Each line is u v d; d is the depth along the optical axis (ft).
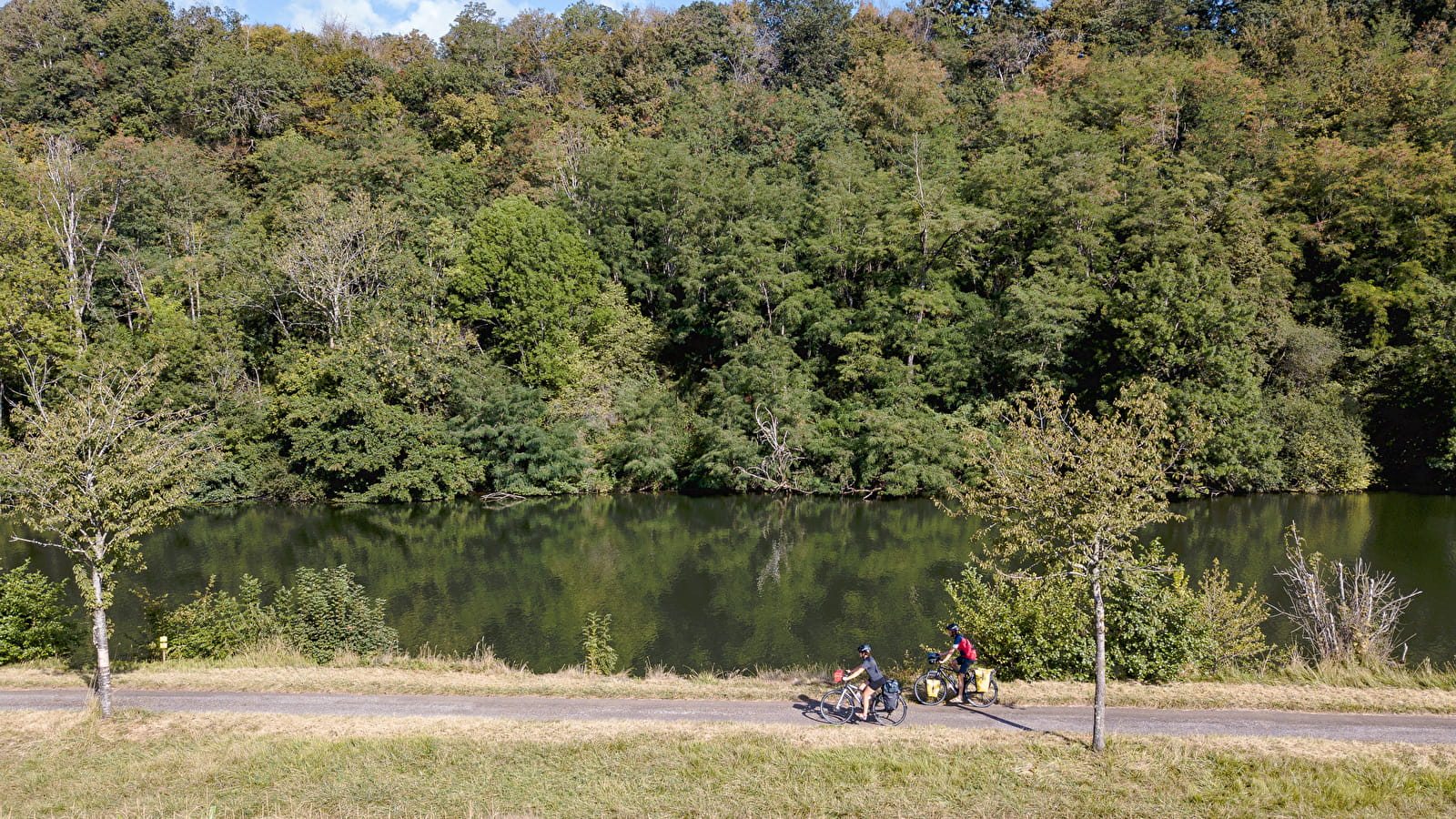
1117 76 233.35
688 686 71.26
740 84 295.28
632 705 66.18
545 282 203.41
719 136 265.34
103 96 274.36
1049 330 171.12
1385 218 188.85
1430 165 188.65
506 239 206.18
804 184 247.70
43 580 87.56
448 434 187.32
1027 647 72.90
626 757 55.01
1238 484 170.09
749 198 215.92
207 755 55.72
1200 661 73.67
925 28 331.98
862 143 248.93
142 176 219.20
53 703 66.49
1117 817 46.47
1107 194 188.75
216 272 206.39
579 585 121.60
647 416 193.67
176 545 145.48
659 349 222.89
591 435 198.80
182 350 184.96
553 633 101.19
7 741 58.54
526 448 187.62
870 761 53.52
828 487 182.70
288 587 119.03
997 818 46.44
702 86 284.41
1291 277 187.11
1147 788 49.83
